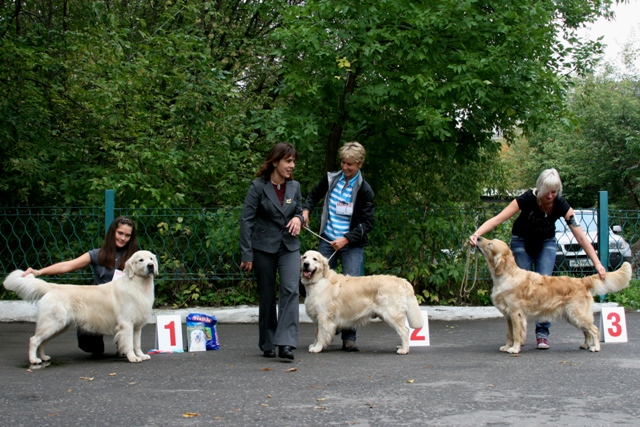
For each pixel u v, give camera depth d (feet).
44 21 41.88
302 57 31.58
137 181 30.53
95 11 36.94
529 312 20.54
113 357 20.38
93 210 29.01
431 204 31.78
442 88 28.94
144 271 19.11
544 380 16.29
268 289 19.75
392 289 20.65
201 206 33.60
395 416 12.92
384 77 31.09
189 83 33.91
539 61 32.19
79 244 29.07
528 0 30.71
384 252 30.01
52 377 17.03
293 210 19.74
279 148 19.45
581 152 86.89
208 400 14.33
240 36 44.47
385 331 26.20
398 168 36.94
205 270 29.66
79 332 20.39
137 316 19.36
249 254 19.29
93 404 14.03
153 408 13.66
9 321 28.17
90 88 35.47
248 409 13.53
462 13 29.58
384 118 32.91
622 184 84.99
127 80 32.63
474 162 38.52
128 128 32.48
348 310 20.62
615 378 16.52
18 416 13.07
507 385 15.71
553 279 20.80
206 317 21.98
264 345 19.99
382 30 29.45
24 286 19.03
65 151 33.06
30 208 29.04
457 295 30.83
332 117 31.78
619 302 31.19
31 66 33.88
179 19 44.27
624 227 32.07
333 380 16.38
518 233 22.09
